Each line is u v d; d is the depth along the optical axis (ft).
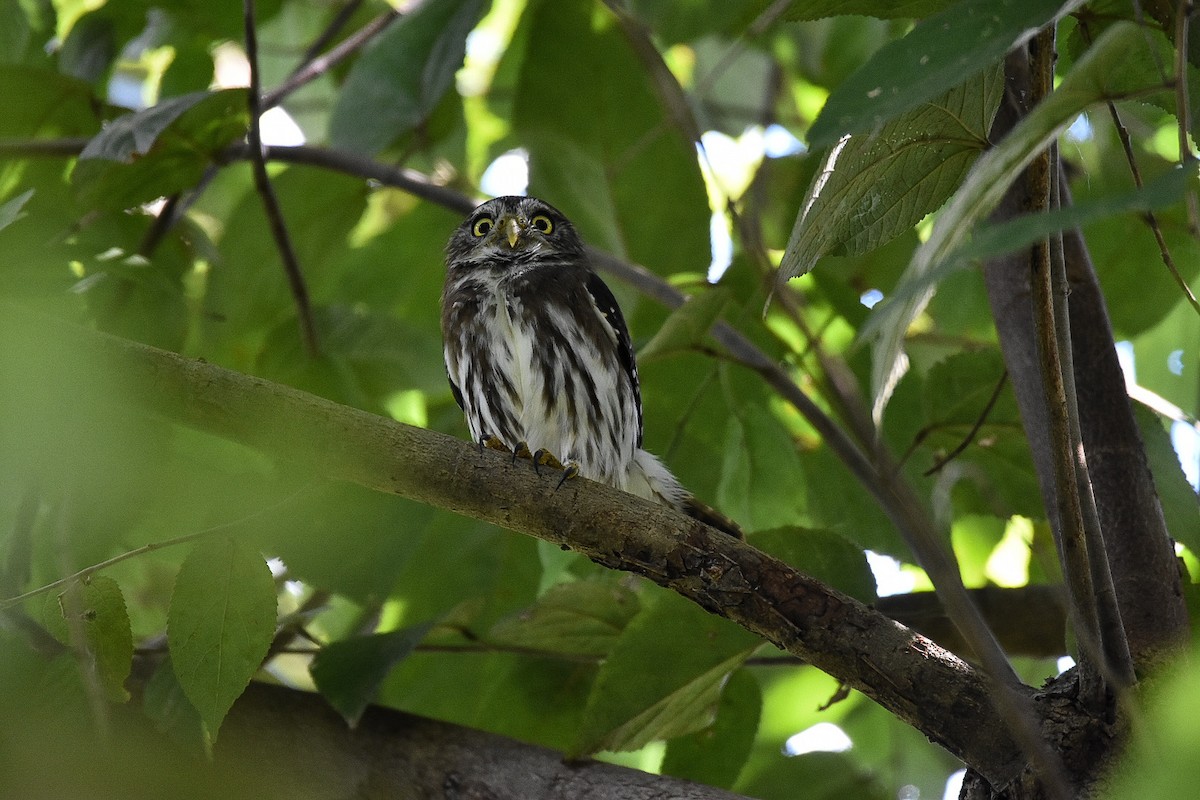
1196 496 25.49
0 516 26.48
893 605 29.01
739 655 24.20
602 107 36.35
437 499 21.48
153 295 30.45
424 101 35.24
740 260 32.81
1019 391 23.79
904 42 13.92
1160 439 25.82
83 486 24.84
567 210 37.14
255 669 20.26
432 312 42.04
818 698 38.83
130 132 26.40
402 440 21.20
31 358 18.44
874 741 39.09
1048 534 31.65
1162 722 10.01
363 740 24.25
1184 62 13.34
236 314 37.06
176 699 23.82
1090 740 18.48
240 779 23.61
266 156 33.58
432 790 23.52
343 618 37.11
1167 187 10.92
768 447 30.73
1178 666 19.33
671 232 36.86
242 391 20.53
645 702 24.16
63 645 23.90
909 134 17.84
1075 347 22.84
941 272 11.47
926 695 19.57
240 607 20.35
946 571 16.53
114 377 19.77
